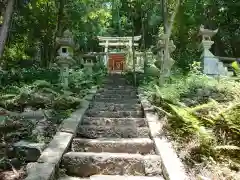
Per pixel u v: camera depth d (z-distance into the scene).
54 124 4.84
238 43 14.27
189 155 3.65
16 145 3.84
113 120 5.38
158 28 16.83
